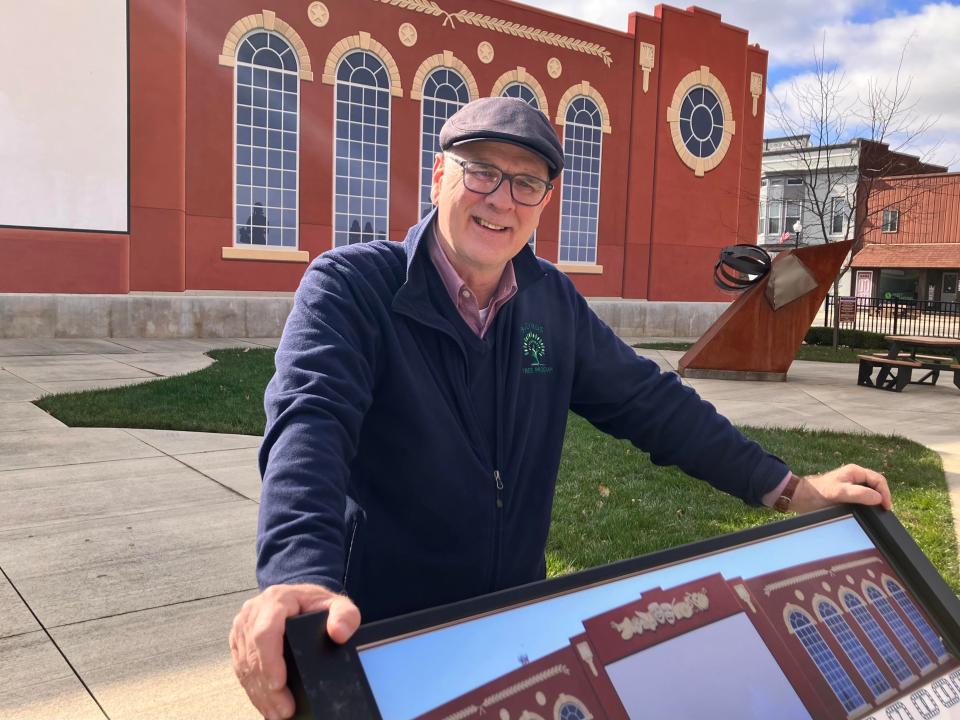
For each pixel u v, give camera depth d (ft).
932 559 12.55
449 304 4.70
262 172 48.37
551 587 3.28
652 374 5.70
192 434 20.44
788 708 3.57
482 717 2.84
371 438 4.66
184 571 11.49
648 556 3.65
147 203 44.09
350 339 4.30
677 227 66.64
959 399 32.94
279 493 3.46
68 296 41.63
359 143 51.72
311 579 2.99
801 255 37.17
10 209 39.93
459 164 4.57
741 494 5.31
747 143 71.20
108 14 41.57
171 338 44.91
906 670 4.00
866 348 64.90
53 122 40.60
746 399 31.55
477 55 55.62
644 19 62.95
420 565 4.73
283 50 48.42
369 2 50.85
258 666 2.54
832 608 4.04
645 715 3.21
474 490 4.74
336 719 2.46
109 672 8.61
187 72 45.06
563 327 5.37
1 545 12.20
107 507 14.24
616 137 63.16
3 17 38.75
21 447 18.29
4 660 8.77
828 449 21.29
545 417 5.23
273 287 49.16
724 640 3.61
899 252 131.34
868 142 81.87
